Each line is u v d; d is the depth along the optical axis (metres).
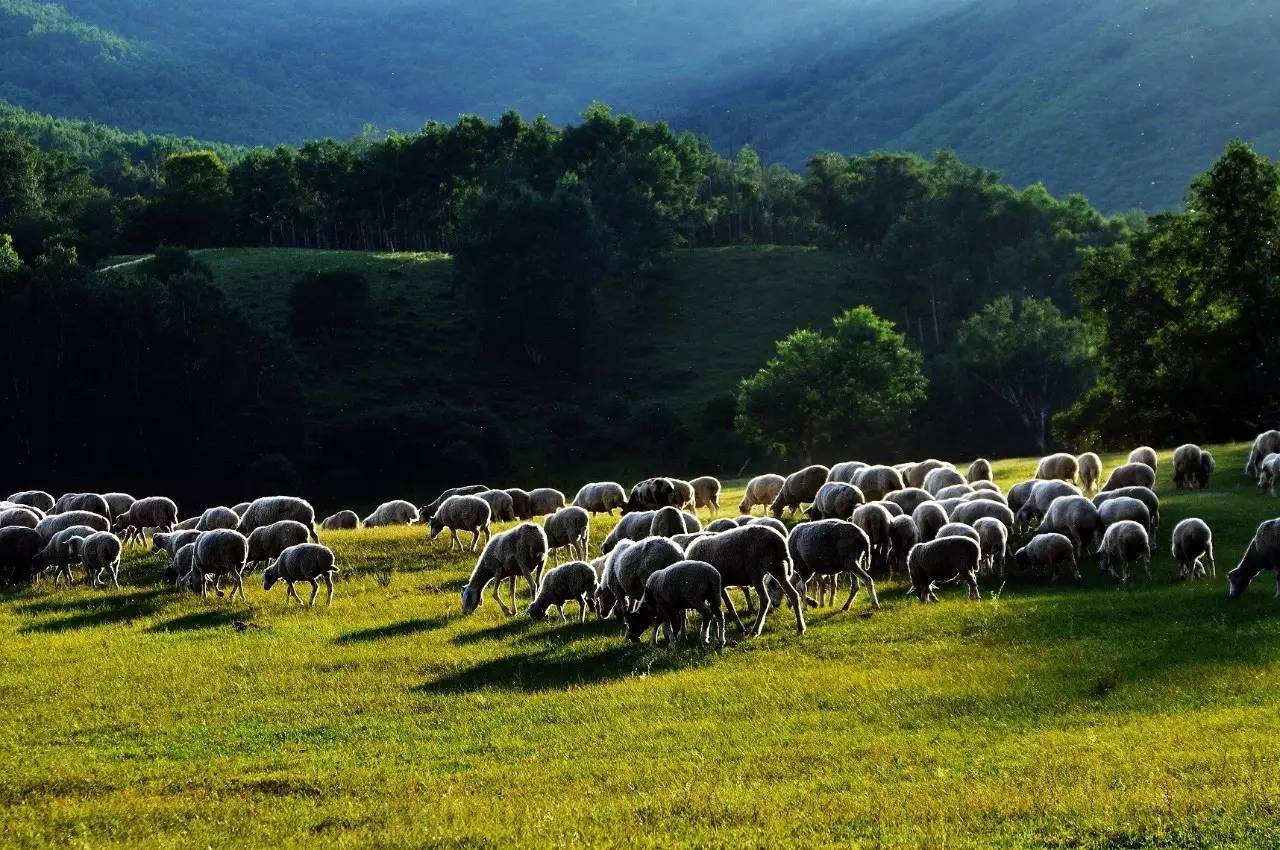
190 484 103.50
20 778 17.70
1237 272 70.62
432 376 128.50
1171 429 75.00
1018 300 141.88
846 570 27.02
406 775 17.42
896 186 168.25
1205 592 26.98
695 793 15.74
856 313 105.00
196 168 178.38
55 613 32.16
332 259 157.12
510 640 26.67
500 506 43.97
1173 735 17.22
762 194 193.50
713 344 140.75
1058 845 13.38
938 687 20.70
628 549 26.14
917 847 13.40
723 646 24.50
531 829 14.58
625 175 156.62
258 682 23.83
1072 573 31.97
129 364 102.62
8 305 100.94
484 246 135.00
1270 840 13.06
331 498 104.88
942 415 115.31
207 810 16.05
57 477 101.06
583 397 128.62
